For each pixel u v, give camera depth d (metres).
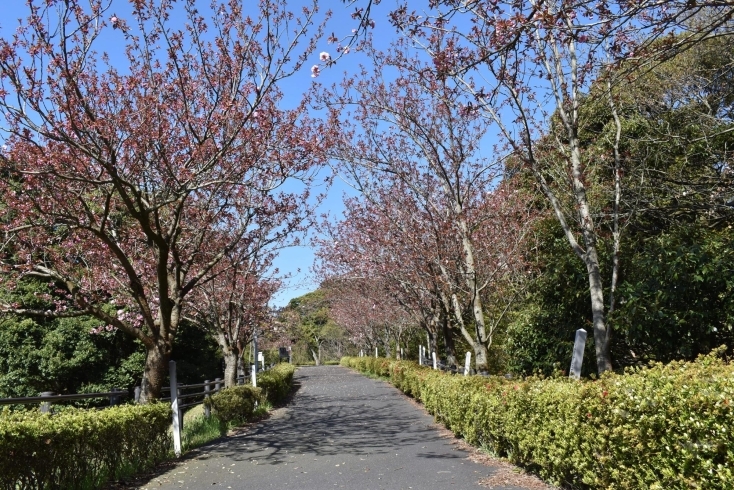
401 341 29.20
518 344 10.81
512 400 6.84
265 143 9.88
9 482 5.11
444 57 6.18
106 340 16.42
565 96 8.22
